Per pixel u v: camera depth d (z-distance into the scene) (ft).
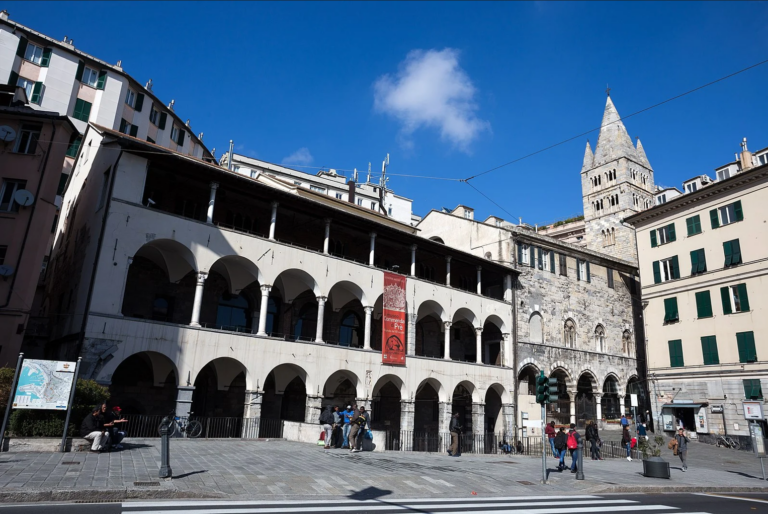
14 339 86.12
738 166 168.55
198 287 95.14
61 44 147.23
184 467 56.03
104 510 37.24
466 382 137.08
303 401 124.36
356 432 84.12
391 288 124.67
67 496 41.27
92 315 82.28
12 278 88.43
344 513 39.75
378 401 139.74
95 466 52.80
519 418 146.51
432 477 61.57
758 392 132.98
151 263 106.42
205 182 102.27
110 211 87.61
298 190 136.46
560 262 172.76
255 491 47.91
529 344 154.61
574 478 70.49
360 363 114.42
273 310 122.83
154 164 96.32
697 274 152.25
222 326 114.01
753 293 137.80
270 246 106.22
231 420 109.81
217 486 48.21
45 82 142.51
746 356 136.87
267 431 110.01
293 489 49.78
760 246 137.90
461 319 147.54
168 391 103.91
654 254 165.99
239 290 113.19
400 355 122.21
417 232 194.49
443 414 128.57
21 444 58.75
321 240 130.31
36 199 92.94
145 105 165.48
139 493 43.24
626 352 185.57
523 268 160.45
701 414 144.15
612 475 77.41
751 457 119.96
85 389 67.72
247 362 97.55
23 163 94.73
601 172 288.30
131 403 99.40
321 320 110.73
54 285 116.47
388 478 58.65
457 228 177.47
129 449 66.33
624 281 193.57
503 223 169.99
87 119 149.38
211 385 109.81
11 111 94.94
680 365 152.35
